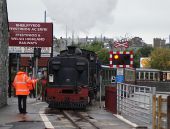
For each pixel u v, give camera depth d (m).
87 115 21.81
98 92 35.84
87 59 26.64
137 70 60.44
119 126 17.36
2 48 25.36
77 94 25.19
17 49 41.69
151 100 16.61
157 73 61.47
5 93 27.00
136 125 17.52
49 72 25.86
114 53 25.62
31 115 21.08
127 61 25.55
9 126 16.80
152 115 16.23
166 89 54.56
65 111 24.03
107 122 18.72
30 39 41.94
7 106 26.47
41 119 19.36
